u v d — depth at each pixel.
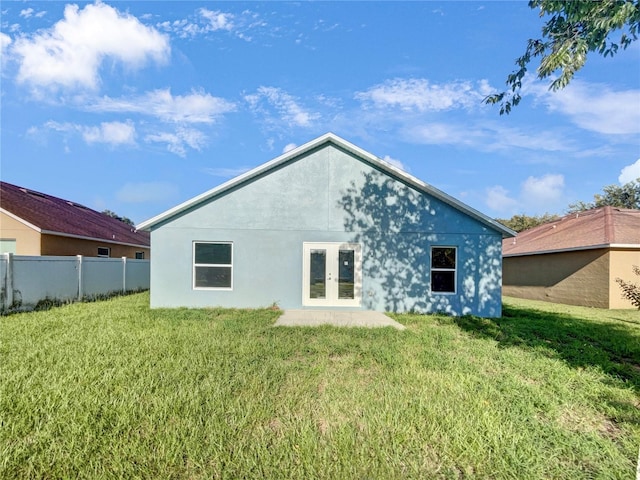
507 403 4.02
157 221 11.16
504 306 15.08
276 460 2.87
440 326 8.99
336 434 3.24
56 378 4.45
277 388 4.29
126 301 12.99
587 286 15.27
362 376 4.88
